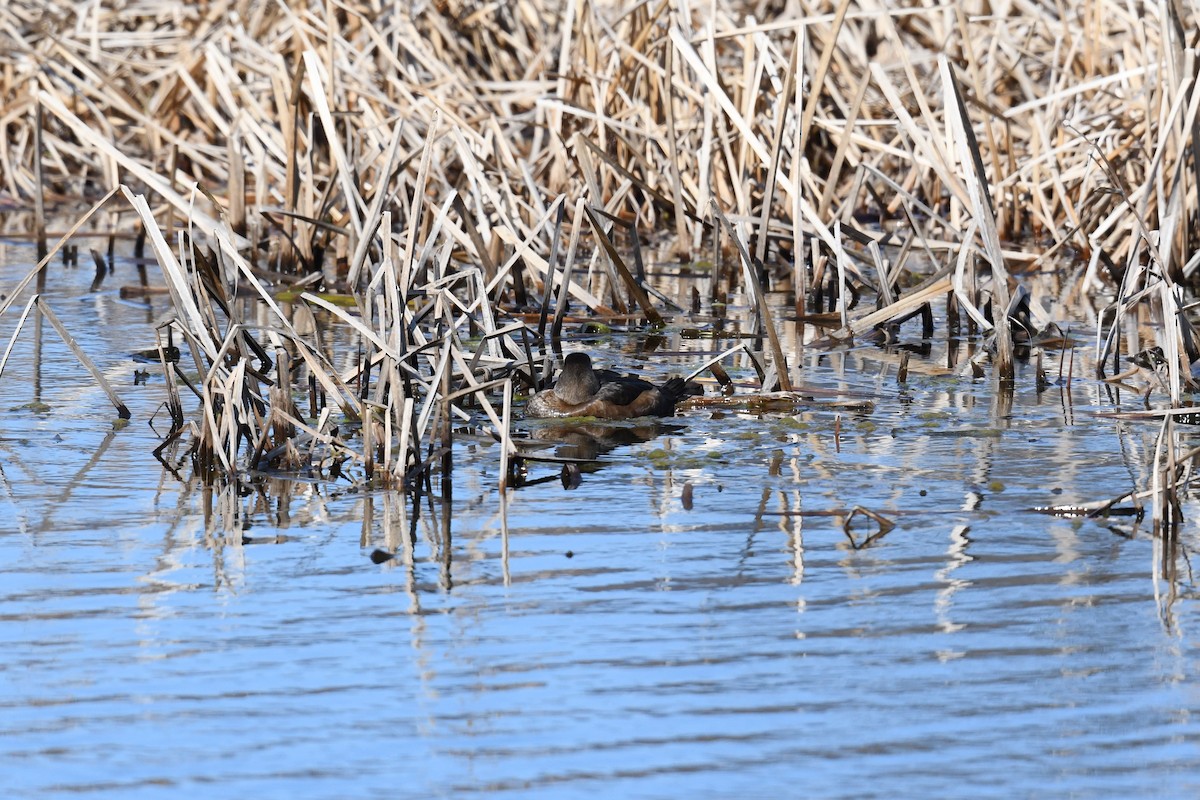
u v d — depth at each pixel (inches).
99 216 1844.2
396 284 853.8
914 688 530.9
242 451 853.8
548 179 1766.7
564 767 473.1
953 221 1588.3
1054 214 1676.9
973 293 1272.1
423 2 1909.4
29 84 1961.1
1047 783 463.2
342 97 1734.7
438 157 1608.0
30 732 494.9
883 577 642.8
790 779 465.7
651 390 967.0
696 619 594.2
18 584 628.7
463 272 1032.8
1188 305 1039.0
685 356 1157.7
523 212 1589.6
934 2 1968.5
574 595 620.4
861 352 1179.9
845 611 602.9
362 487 781.9
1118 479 794.2
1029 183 1633.9
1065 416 948.0
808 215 1295.5
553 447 872.3
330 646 566.3
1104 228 1483.8
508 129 1771.7
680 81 1592.0
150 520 720.3
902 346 1206.3
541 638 573.9
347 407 901.8
